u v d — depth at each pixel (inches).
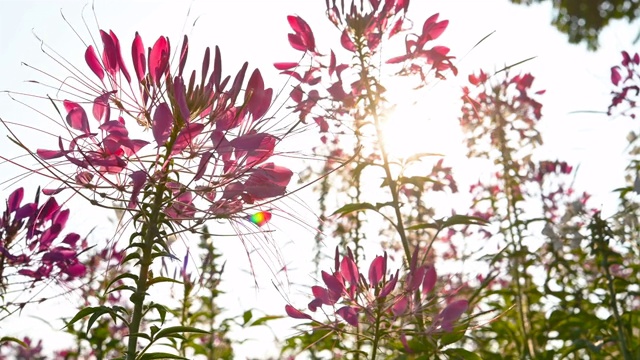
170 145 23.8
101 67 24.8
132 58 24.5
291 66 35.0
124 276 23.6
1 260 26.7
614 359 40.5
